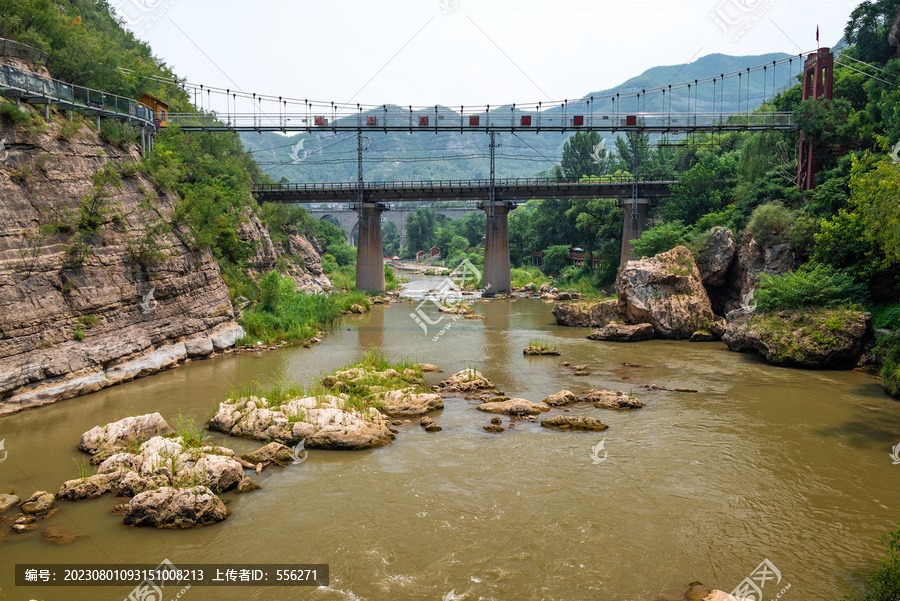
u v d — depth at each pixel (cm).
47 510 1706
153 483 1792
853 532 1605
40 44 3797
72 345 2947
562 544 1544
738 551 1512
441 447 2225
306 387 2978
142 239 3534
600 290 8306
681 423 2508
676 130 6259
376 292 8169
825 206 4319
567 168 12175
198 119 6494
